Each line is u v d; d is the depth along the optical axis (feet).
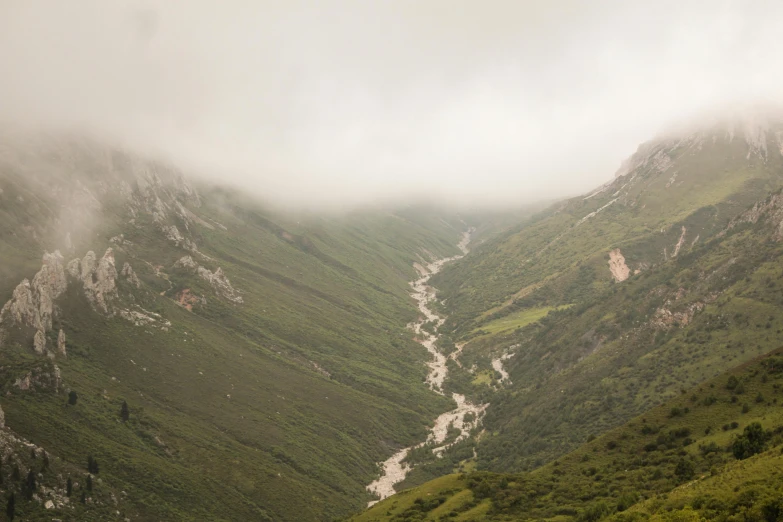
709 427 530.27
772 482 378.12
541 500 532.32
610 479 524.11
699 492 402.72
